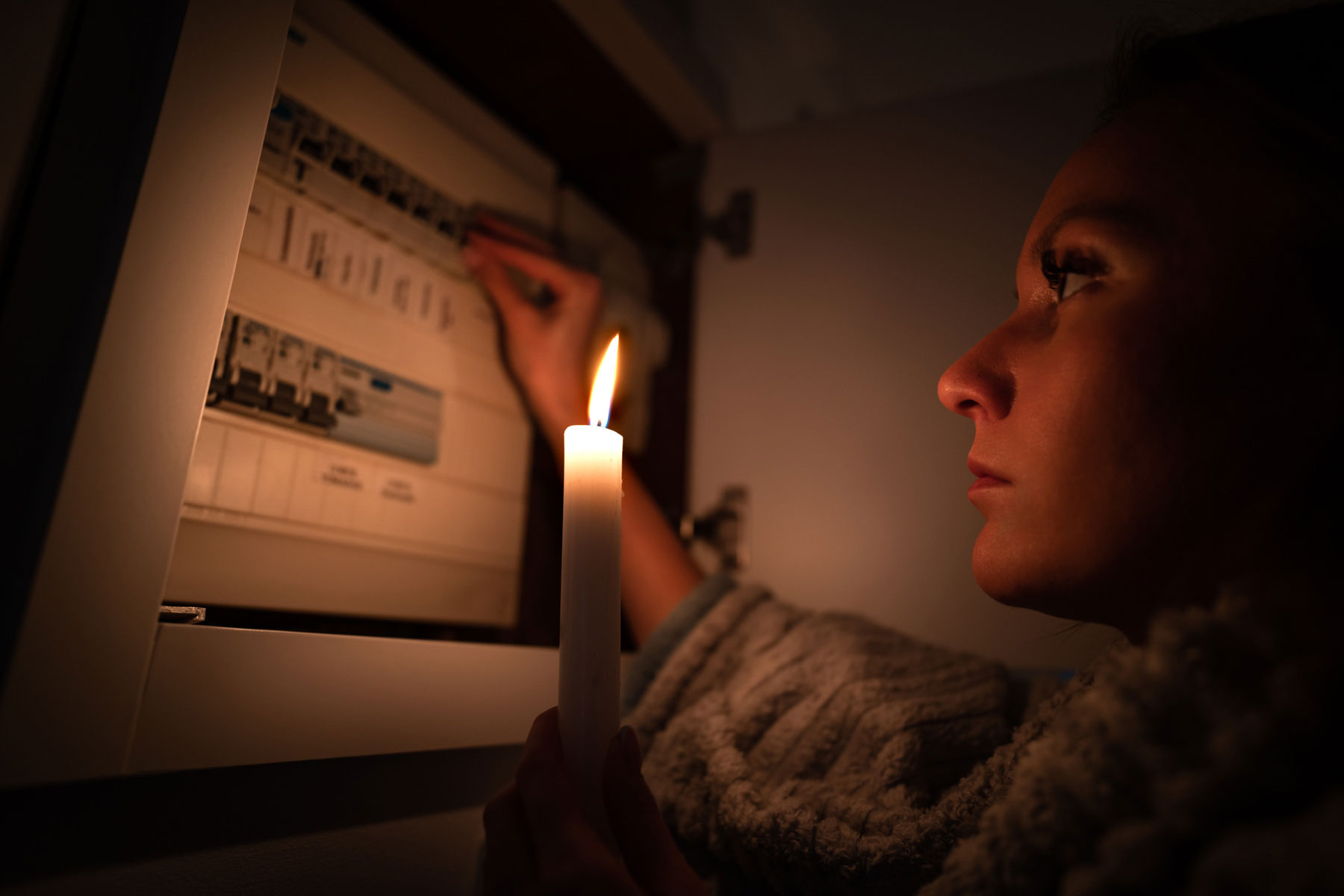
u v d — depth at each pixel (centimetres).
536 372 77
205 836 40
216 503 50
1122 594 37
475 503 71
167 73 38
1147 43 46
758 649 65
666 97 95
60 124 35
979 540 41
